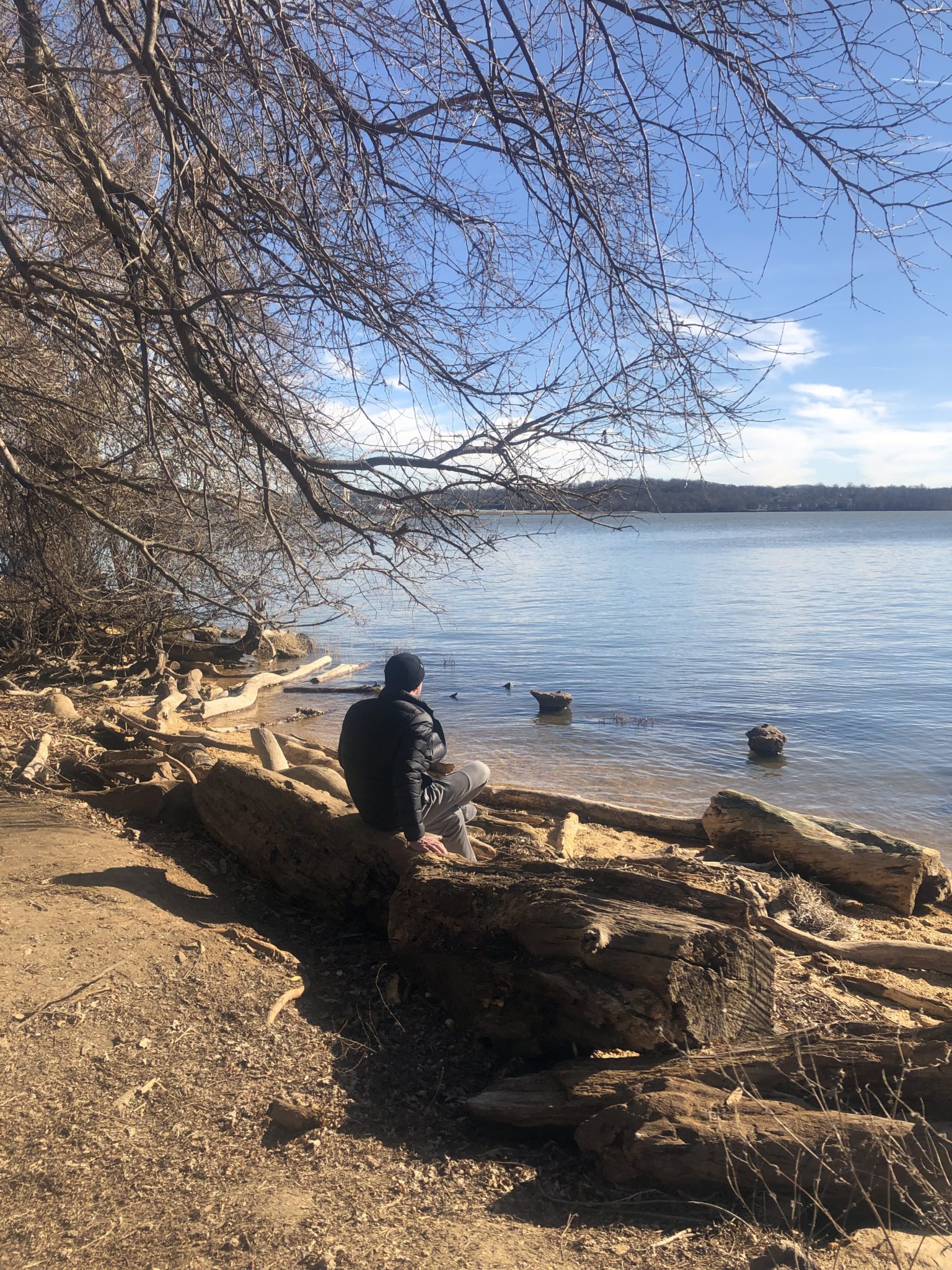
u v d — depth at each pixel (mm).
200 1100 3357
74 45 4988
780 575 49375
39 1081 3361
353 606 9281
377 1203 2809
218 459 5988
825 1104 3051
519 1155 3184
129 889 5055
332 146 4602
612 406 4652
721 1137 2854
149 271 4645
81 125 4684
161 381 5492
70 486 8398
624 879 3961
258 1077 3537
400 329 4629
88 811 6555
